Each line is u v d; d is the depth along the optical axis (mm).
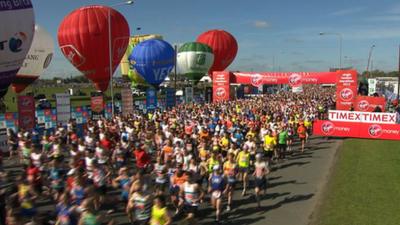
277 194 14891
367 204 13219
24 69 32062
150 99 35406
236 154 14945
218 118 25922
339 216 12133
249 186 15836
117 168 15484
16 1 24188
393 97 50531
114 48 35438
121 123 22078
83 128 24016
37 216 8992
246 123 23578
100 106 29750
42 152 15031
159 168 12805
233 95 58094
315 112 32875
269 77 35469
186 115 27312
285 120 26219
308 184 16203
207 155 14766
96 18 34250
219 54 57656
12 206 9133
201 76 53438
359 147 23828
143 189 9828
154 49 43875
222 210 13094
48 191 12977
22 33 24609
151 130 19594
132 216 10070
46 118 26188
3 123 23453
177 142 15867
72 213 8445
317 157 21547
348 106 30906
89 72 35781
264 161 13594
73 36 34219
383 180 16172
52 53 34188
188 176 11461
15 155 20703
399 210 12602
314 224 11703
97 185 12070
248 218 12383
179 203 11734
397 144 24609
